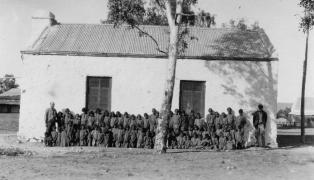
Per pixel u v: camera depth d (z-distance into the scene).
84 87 24.53
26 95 24.50
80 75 24.56
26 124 24.41
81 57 24.56
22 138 24.34
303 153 19.75
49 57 24.59
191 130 22.64
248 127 23.98
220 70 24.42
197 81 24.58
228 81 24.36
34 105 24.48
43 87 24.53
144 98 24.50
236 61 24.38
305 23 21.59
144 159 16.59
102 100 24.70
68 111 22.78
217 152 20.16
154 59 24.58
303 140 27.98
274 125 23.92
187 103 24.62
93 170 13.55
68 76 24.58
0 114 54.88
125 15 20.45
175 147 22.25
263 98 24.16
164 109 19.38
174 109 24.44
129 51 24.77
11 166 14.09
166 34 26.67
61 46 25.05
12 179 11.83
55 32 26.66
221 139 22.12
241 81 24.31
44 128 24.34
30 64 24.64
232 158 17.33
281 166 15.03
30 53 24.56
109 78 24.70
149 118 22.56
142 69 24.56
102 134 22.33
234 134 22.55
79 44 25.30
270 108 24.08
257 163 15.79
